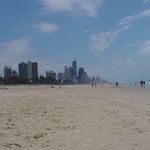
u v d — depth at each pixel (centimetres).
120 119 1246
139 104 2108
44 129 971
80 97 3034
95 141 782
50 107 1775
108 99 2720
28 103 2067
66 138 822
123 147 714
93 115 1387
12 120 1174
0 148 689
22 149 682
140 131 939
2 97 2923
